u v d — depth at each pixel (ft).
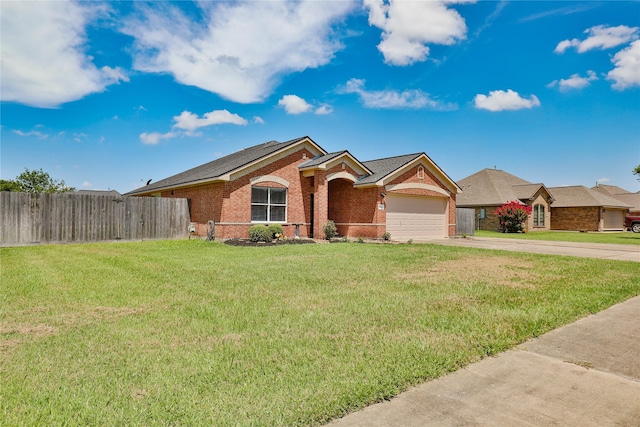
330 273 30.50
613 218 132.98
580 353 14.53
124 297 22.13
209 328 16.61
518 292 24.21
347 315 18.76
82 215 55.83
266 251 45.80
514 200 113.39
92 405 10.15
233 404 10.28
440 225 77.00
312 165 62.85
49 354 13.62
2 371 12.18
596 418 9.92
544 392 11.37
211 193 61.72
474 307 20.47
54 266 33.63
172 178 94.68
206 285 25.59
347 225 71.00
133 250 46.91
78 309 19.53
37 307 19.84
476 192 124.67
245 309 19.65
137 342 14.87
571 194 130.82
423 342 15.12
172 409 9.97
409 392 11.30
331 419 9.77
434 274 30.71
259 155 64.23
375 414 10.05
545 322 17.95
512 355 14.29
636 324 18.19
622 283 27.58
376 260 38.37
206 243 54.54
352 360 13.32
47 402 10.32
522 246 59.21
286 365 12.84
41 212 52.90
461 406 10.51
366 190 68.18
